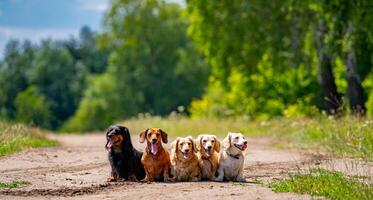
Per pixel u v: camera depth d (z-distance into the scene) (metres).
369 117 26.23
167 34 90.12
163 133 16.05
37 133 29.66
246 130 34.19
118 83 92.50
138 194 14.23
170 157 16.14
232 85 48.59
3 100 133.62
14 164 19.81
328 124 25.94
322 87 37.41
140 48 90.69
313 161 19.83
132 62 91.50
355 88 34.62
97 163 20.34
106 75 95.06
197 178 15.88
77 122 94.75
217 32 44.16
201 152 15.93
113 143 15.95
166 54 91.31
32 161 20.62
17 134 25.55
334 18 31.30
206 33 44.62
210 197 13.58
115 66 92.94
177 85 92.31
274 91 46.62
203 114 49.28
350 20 31.03
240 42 42.94
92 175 17.48
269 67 44.25
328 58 36.88
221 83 49.22
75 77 134.12
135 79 91.69
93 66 147.25
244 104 47.75
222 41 43.75
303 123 28.00
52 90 132.12
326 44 35.56
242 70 45.12
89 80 101.00
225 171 15.80
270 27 41.22
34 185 15.56
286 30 41.06
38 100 117.06
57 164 20.11
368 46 34.72
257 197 13.51
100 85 93.56
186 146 15.60
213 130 35.72
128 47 90.88
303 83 45.47
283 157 21.50
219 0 43.69
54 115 129.62
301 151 23.00
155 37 89.81
